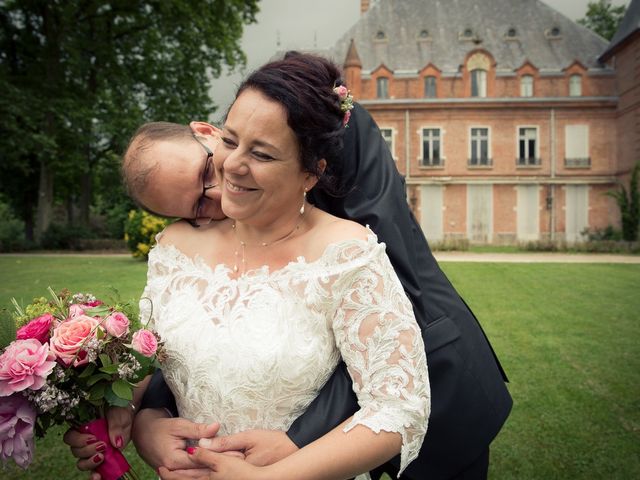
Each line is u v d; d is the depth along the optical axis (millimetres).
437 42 32062
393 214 1539
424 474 1556
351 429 1075
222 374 1182
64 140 21906
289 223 1249
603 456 3377
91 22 21391
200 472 1188
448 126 29938
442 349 1556
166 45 22031
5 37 21422
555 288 10086
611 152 29703
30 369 1130
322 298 1150
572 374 4926
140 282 10781
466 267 13969
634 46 27859
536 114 29875
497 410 1652
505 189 30000
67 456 3340
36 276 11961
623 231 26375
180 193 1382
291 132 1127
